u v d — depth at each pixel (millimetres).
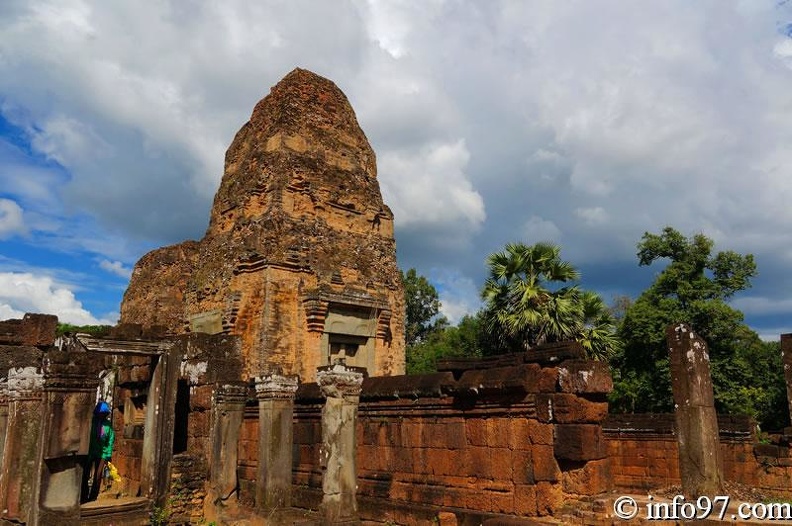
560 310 19969
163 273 26203
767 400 25438
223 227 20281
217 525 11641
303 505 11820
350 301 18297
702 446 10258
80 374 9555
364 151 21953
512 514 8852
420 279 46688
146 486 11750
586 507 8234
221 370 13578
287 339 17219
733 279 25375
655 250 26203
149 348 12234
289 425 11203
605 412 8820
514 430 9070
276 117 20031
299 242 18047
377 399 11414
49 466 9250
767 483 14008
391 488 10797
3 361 13141
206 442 13016
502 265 21500
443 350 34844
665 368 23875
